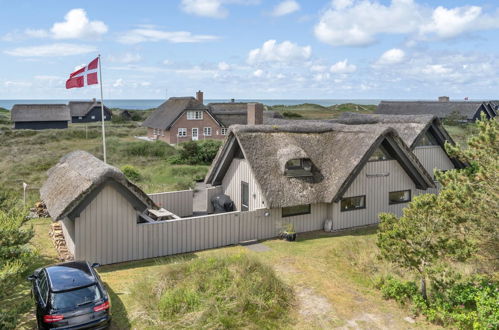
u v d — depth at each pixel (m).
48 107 92.44
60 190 18.17
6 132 67.25
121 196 17.56
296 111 131.12
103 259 17.44
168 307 12.83
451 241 13.34
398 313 13.48
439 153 29.19
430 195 13.70
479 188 14.74
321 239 21.44
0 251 13.88
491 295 13.29
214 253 19.08
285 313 13.31
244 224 20.88
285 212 22.12
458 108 69.38
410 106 76.19
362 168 22.88
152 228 18.47
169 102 75.62
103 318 11.41
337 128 25.22
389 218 14.27
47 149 53.22
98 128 84.00
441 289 14.42
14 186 33.22
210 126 70.94
